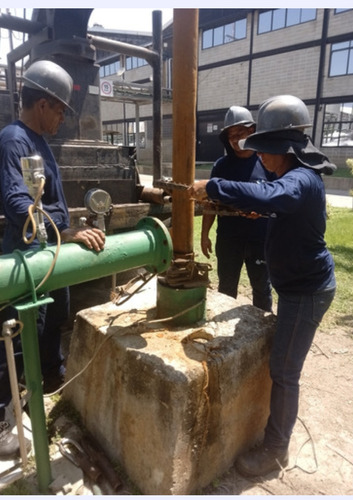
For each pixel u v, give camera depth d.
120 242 1.96
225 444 2.16
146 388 1.97
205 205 2.45
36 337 1.76
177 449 1.89
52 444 2.29
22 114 2.28
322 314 2.01
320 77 19.02
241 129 2.87
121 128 29.56
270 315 2.50
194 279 2.34
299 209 1.80
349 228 8.09
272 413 2.13
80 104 3.73
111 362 2.17
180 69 2.02
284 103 1.84
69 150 3.25
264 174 2.97
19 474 2.06
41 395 1.84
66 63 3.61
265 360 2.30
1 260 1.62
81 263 1.81
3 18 3.54
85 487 2.03
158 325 2.32
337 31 18.08
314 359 3.33
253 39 21.16
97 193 1.98
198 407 1.93
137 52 4.04
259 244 3.03
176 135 2.13
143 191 3.67
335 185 16.81
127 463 2.14
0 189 2.10
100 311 2.49
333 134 19.66
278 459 2.20
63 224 2.43
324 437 2.47
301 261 1.91
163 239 2.10
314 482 2.14
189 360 1.98
